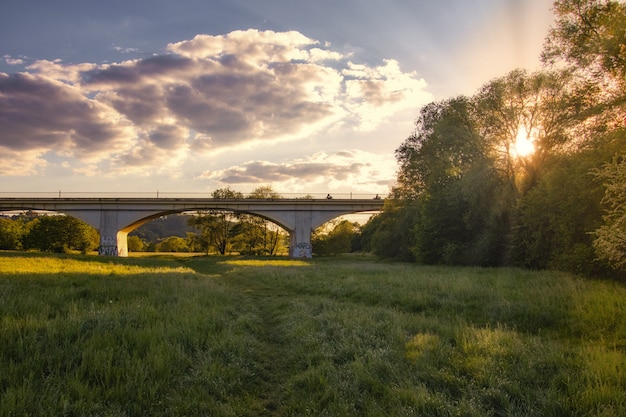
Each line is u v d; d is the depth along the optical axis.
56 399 4.68
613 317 8.59
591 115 23.44
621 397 4.84
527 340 7.57
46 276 16.17
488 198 32.31
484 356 6.58
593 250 17.16
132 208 67.44
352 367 6.23
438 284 15.69
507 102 31.12
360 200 70.94
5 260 24.80
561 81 28.08
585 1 22.52
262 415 5.17
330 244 86.56
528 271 21.72
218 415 4.82
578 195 19.84
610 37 20.52
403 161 46.56
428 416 4.62
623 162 12.25
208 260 57.72
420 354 6.70
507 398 5.02
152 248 142.62
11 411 4.27
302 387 5.96
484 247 31.16
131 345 6.91
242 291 18.22
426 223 38.47
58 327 7.32
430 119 43.38
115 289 13.63
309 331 8.82
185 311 10.02
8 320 7.57
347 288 16.23
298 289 17.73
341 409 4.86
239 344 7.58
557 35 24.45
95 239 89.75
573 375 5.68
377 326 8.96
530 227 25.47
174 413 4.78
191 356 6.85
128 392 5.10
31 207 66.50
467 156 34.94
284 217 70.19
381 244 52.69
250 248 91.50
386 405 5.01
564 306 10.21
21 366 5.47
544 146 29.61
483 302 11.71
